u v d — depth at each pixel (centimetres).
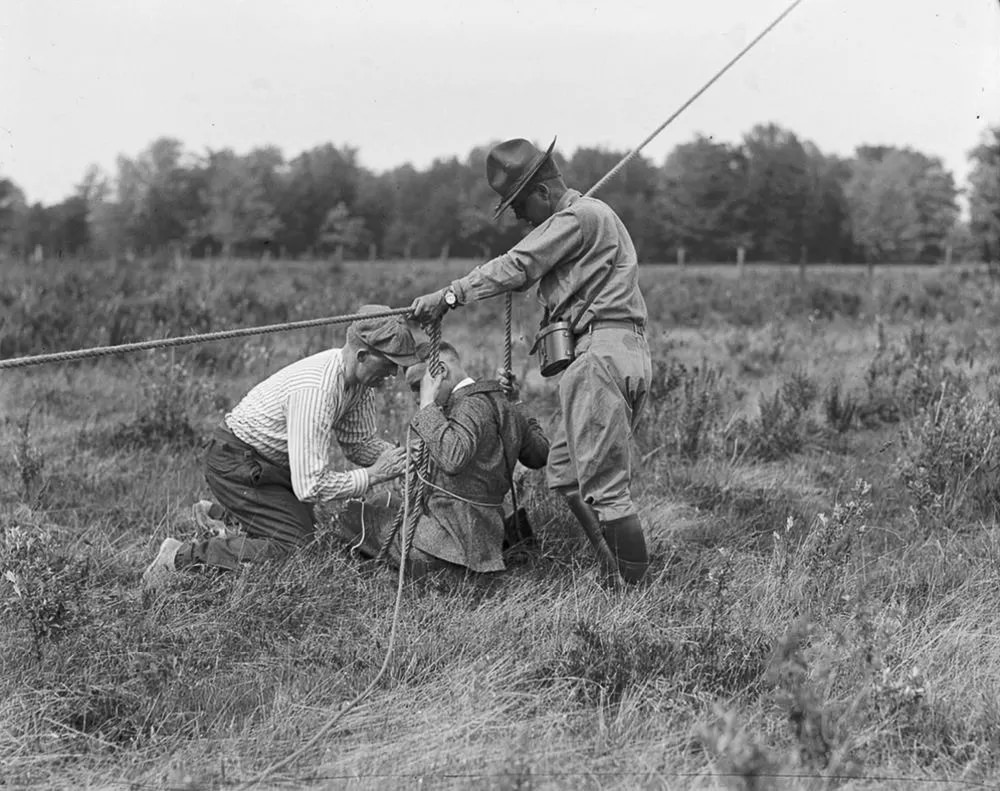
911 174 5509
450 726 391
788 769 348
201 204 5391
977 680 420
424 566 516
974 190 3244
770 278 2708
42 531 552
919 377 866
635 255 529
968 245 4372
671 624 468
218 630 466
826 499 665
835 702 391
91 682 425
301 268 3494
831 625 457
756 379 1063
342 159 5688
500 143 530
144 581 514
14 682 424
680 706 402
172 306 1372
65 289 1622
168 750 390
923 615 475
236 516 536
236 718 413
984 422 676
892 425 844
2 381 954
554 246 509
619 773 360
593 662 432
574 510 538
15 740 385
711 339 1324
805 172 5400
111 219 5284
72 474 682
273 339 1151
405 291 2142
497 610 484
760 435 781
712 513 638
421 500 520
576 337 521
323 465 518
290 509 534
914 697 383
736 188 5269
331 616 482
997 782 356
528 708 409
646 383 519
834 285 2372
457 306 518
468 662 443
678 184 5409
